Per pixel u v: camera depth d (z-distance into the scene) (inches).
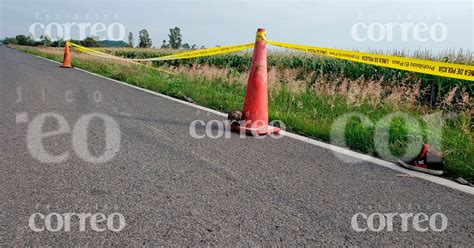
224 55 620.4
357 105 223.9
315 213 83.5
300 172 112.3
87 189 93.2
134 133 155.1
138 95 278.8
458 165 120.5
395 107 222.2
